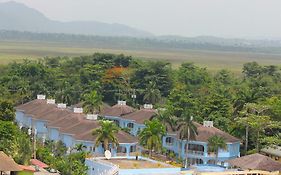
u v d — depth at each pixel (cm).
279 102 16125
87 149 13375
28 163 11769
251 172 10594
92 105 16838
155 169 10425
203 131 14375
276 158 13775
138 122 16300
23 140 12044
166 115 14750
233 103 17375
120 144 13438
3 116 14038
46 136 15162
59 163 11694
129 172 10194
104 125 12662
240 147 14988
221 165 13438
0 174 9519
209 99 17475
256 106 15525
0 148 11644
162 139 14725
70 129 14212
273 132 15238
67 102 19350
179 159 14075
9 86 19725
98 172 10950
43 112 16312
